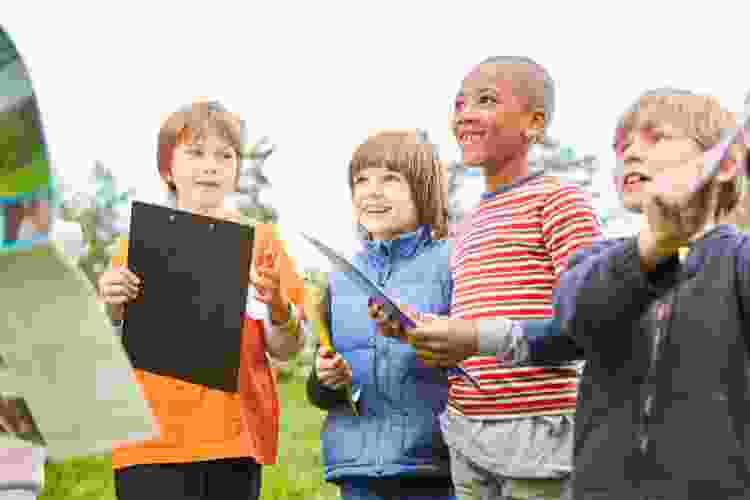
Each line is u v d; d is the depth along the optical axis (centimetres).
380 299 245
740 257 188
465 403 289
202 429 315
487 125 314
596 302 179
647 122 221
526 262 290
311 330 350
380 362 318
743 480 179
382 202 340
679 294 192
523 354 235
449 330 236
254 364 334
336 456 320
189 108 355
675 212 153
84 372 145
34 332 141
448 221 348
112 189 1284
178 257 311
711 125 216
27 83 129
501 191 308
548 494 277
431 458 312
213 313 308
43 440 152
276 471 599
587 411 201
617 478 192
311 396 330
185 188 351
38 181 132
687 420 185
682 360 188
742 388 183
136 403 146
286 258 349
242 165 367
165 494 312
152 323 310
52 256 134
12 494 219
